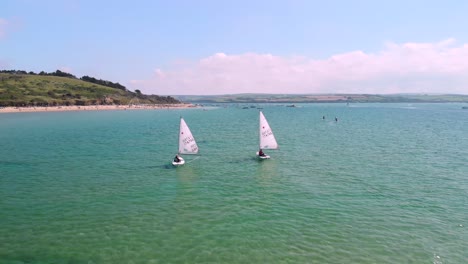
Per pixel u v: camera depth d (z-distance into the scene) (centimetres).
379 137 8269
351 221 2820
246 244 2433
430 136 8425
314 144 7119
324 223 2784
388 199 3366
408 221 2809
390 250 2330
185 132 5059
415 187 3769
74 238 2545
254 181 4097
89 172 4603
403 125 11650
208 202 3334
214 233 2614
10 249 2384
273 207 3172
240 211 3073
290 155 5797
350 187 3791
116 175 4434
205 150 6375
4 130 10081
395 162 5138
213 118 16250
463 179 4084
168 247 2397
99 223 2820
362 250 2333
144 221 2856
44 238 2552
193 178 4262
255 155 5819
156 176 4375
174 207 3197
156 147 6769
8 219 2922
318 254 2281
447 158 5428
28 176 4394
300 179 4162
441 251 2312
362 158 5478
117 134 9056
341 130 10050
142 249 2369
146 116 17412
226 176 4350
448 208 3098
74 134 9038
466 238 2498
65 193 3656
